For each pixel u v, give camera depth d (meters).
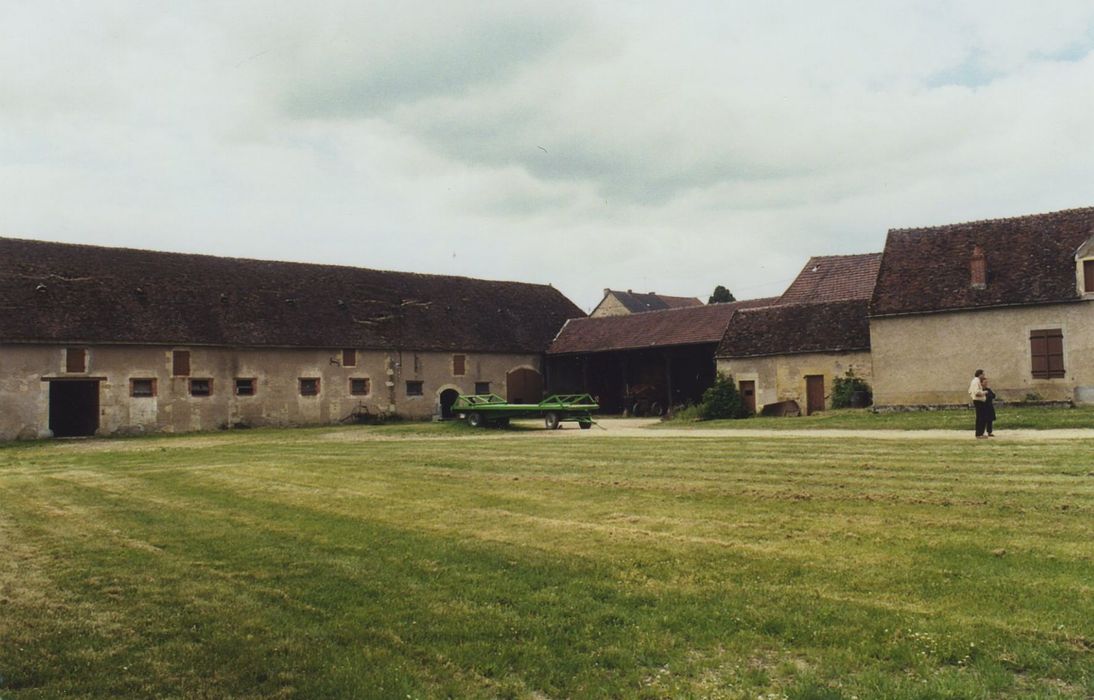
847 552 6.85
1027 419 18.14
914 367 24.52
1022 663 4.48
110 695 4.46
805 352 27.67
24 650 5.14
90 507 10.81
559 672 4.65
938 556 6.59
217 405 29.62
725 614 5.43
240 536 8.44
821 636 4.98
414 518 9.19
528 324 39.69
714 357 32.62
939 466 11.22
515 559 7.07
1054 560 6.30
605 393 38.41
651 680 4.54
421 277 39.12
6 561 7.57
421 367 34.94
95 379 27.06
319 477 13.28
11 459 18.94
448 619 5.55
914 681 4.33
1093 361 22.25
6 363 25.45
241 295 31.97
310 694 4.43
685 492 10.12
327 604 5.96
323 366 32.28
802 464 12.15
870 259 32.41
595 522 8.55
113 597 6.25
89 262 29.61
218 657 4.96
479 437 21.95
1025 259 24.11
